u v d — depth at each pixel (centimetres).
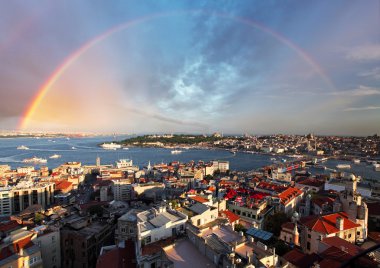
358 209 8356
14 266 6631
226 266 4316
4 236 8181
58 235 9169
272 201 12150
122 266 6006
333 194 13575
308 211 11944
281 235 8594
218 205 10331
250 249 5309
